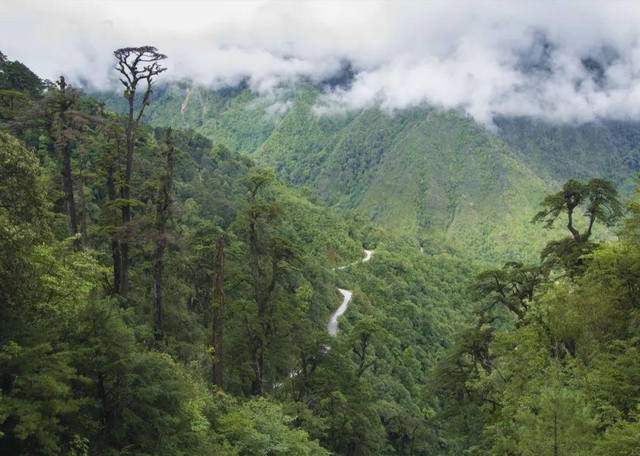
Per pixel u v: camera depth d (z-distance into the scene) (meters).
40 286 12.42
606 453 12.74
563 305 21.16
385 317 76.81
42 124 22.58
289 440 19.19
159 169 39.88
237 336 27.12
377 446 31.78
